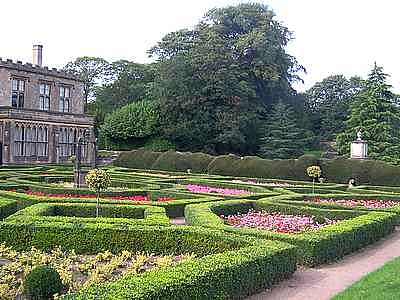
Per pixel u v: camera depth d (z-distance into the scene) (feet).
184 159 143.23
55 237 38.99
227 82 199.62
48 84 188.75
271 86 213.87
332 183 112.88
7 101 173.68
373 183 110.83
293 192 82.33
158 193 71.97
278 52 219.00
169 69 201.26
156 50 252.21
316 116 257.96
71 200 56.90
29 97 181.16
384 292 28.71
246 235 39.06
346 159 116.47
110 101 259.19
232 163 129.39
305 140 206.28
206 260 28.84
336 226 45.06
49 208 50.42
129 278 24.09
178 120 203.10
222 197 67.41
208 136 204.13
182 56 204.23
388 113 178.29
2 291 27.04
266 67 211.82
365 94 182.70
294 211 58.90
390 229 55.06
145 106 210.79
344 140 182.50
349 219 50.93
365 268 38.73
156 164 147.64
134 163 155.84
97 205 52.29
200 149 206.90
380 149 174.81
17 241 39.06
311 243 38.58
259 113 212.23
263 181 116.67
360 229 46.26
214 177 117.70
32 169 126.72
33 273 25.94
